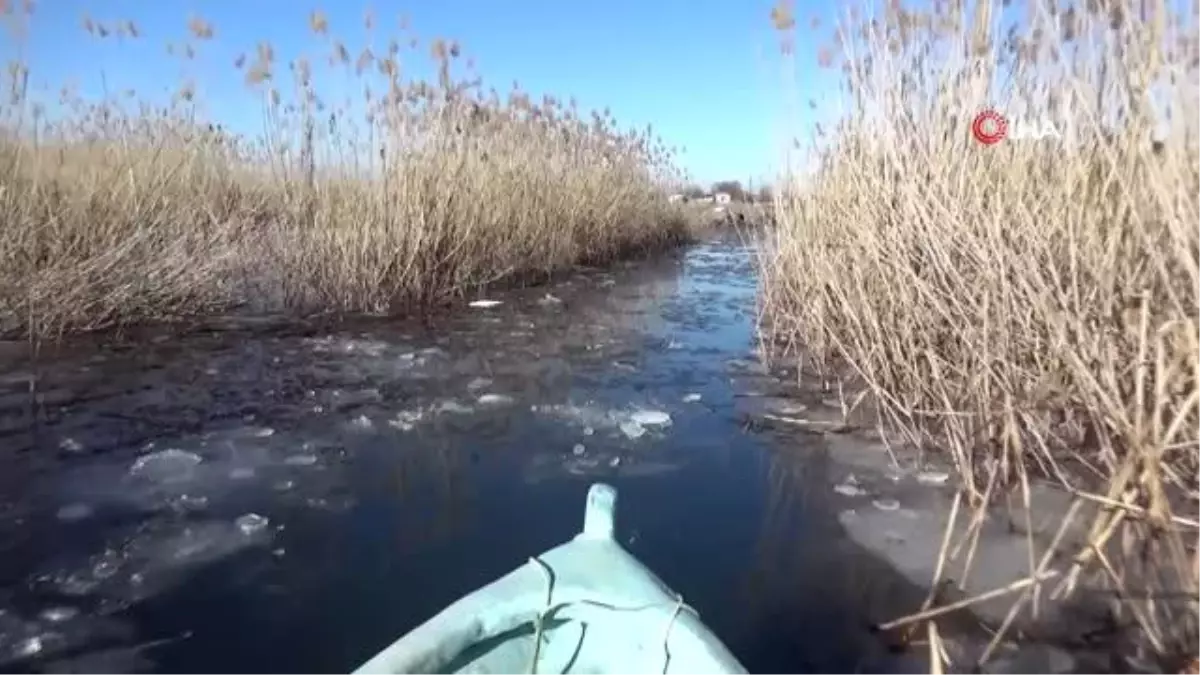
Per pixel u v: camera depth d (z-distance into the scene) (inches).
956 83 146.6
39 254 223.9
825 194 196.1
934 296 136.6
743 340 254.8
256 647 90.1
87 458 141.1
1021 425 124.3
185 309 249.9
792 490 132.4
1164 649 86.0
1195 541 98.7
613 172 490.6
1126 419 88.7
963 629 92.0
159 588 100.8
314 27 275.4
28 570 103.8
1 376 187.6
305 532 116.3
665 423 167.0
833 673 86.0
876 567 106.7
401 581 104.3
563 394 188.1
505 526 120.1
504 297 330.3
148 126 272.8
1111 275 95.7
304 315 268.2
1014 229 121.6
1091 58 102.9
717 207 863.1
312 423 163.5
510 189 362.0
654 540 115.9
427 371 206.8
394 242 283.9
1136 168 94.7
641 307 319.3
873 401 175.6
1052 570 101.1
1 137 218.7
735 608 98.3
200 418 164.2
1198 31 85.4
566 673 70.8
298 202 300.7
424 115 295.0
